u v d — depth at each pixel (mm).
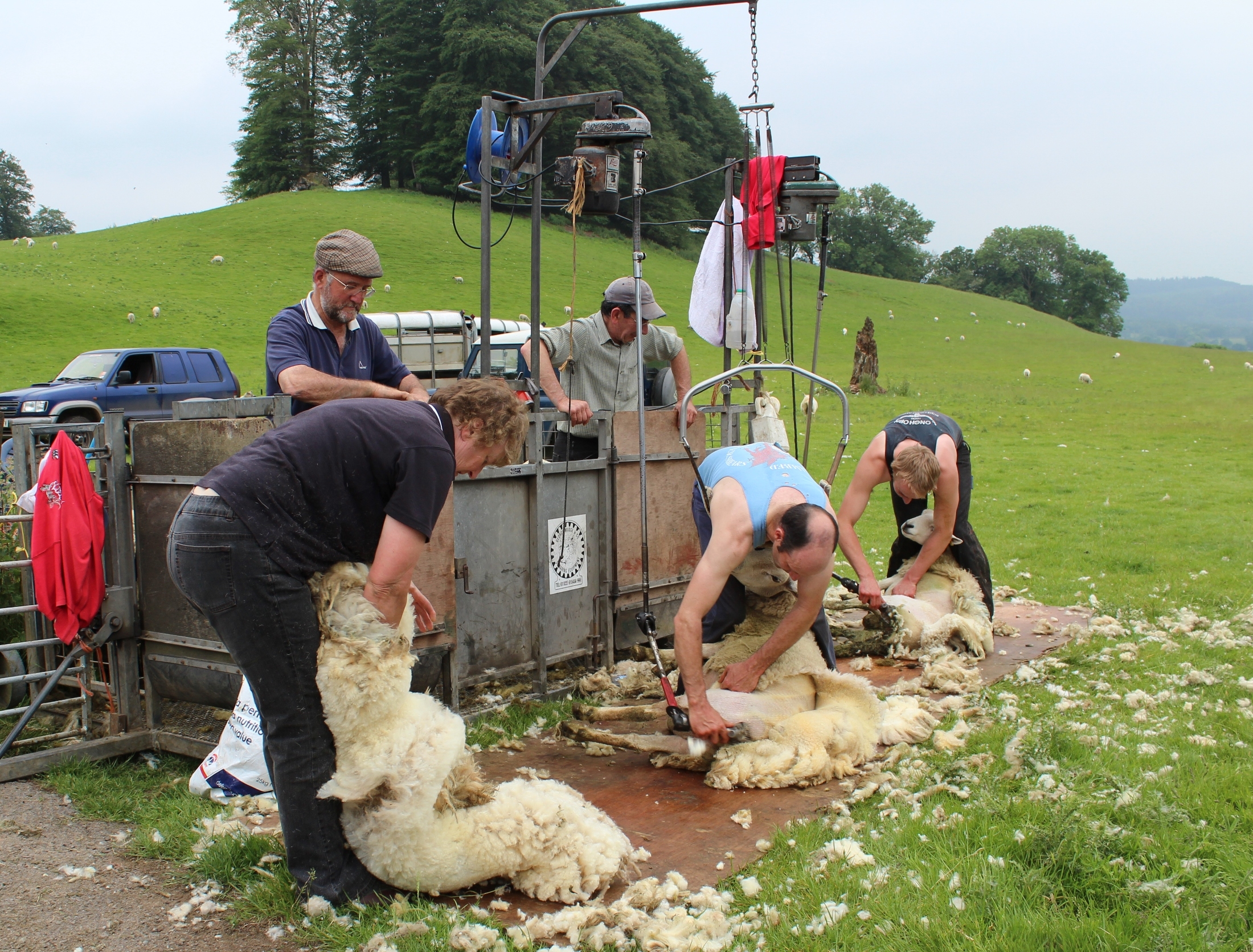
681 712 3990
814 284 73875
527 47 67375
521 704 4836
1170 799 3330
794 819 3459
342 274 4281
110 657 4246
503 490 4801
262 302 41938
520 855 2951
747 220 6027
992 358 49250
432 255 53906
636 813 3572
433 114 73500
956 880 2812
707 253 6250
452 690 4504
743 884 2939
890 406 27344
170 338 33312
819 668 4250
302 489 2773
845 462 16391
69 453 4020
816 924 2664
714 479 4191
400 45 76375
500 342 18859
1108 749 3852
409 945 2631
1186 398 31297
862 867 2990
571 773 4004
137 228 58812
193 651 4113
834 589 7445
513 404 3064
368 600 2830
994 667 5430
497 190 5770
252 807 3600
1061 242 124062
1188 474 15320
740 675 4121
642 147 5137
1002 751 3947
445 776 2859
